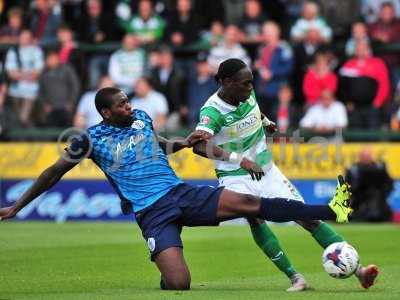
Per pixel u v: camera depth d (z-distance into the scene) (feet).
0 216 99.14
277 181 103.14
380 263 126.82
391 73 221.66
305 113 210.59
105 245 151.84
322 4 229.45
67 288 102.94
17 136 215.31
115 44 228.84
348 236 165.89
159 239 98.07
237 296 92.07
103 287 103.60
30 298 93.50
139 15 230.68
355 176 197.88
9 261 129.90
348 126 210.18
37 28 239.30
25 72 224.53
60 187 212.43
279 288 101.19
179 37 224.74
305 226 99.81
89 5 234.38
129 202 100.99
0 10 248.32
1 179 214.28
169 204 99.25
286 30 233.14
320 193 203.72
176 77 216.95
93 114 217.77
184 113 216.95
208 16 236.43
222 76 100.12
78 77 225.56
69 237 166.61
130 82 220.23
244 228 188.85
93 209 211.00
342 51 219.82
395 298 89.97
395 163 203.72
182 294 93.97
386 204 199.11
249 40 222.07
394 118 211.61
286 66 215.31
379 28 223.92
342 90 212.64
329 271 95.86
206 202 98.53
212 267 124.06
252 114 102.53
